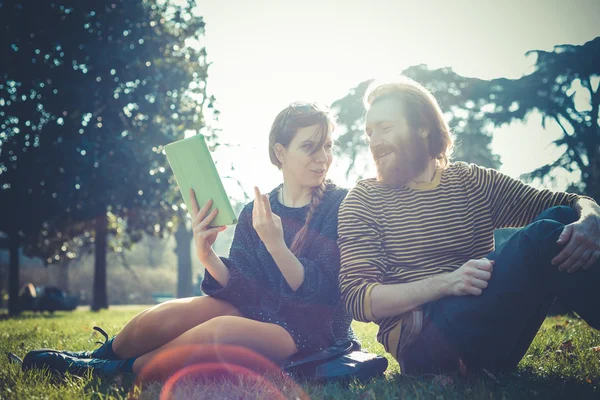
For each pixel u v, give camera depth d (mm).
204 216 2900
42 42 15539
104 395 2453
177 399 2334
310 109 3109
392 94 2883
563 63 13031
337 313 3174
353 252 2811
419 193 2865
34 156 15281
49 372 2924
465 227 2828
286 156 3141
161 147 15836
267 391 2398
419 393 2324
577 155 12719
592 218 2305
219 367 2715
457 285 2459
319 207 3145
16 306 18672
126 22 16125
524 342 2736
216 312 2994
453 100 15188
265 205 2715
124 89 15750
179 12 17672
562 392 2295
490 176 2936
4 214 15820
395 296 2615
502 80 14031
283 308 2881
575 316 7031
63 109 15344
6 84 15656
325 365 2754
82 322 9609
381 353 4133
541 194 2865
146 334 2879
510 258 2359
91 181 14789
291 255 2809
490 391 2316
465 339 2484
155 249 61562
